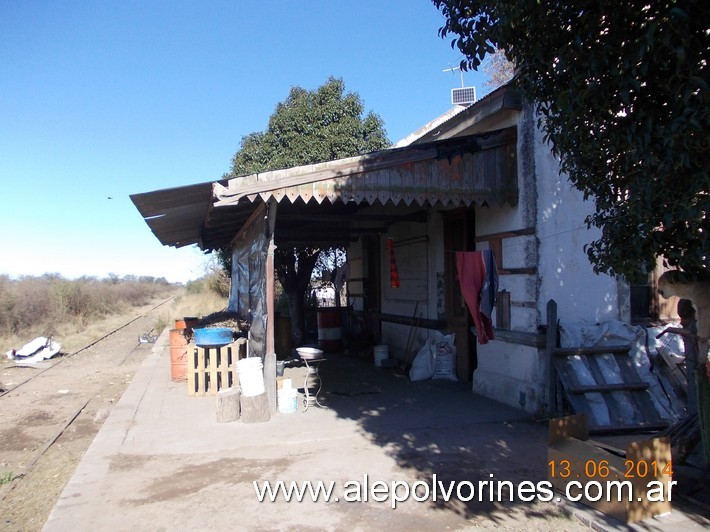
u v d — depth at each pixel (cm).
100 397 1023
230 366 877
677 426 488
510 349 760
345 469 523
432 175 702
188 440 620
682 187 299
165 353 1445
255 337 863
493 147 735
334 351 1367
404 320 1134
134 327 2617
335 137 1662
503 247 779
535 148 721
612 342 677
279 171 637
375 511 432
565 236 728
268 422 686
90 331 2334
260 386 701
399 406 756
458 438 607
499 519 414
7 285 2341
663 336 673
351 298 1530
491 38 397
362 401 793
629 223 358
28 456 672
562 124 389
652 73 305
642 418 609
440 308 987
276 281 2228
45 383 1180
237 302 1298
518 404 727
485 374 812
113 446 606
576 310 722
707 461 414
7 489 555
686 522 393
